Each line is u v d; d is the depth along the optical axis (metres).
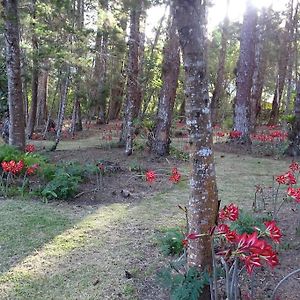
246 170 7.87
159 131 8.93
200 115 2.41
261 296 2.80
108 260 3.49
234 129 11.26
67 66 9.40
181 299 2.38
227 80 23.23
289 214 4.73
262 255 1.90
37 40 9.51
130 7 8.18
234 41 22.50
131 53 8.95
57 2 8.26
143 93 13.93
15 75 6.93
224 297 2.56
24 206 5.04
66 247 3.77
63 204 5.21
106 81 15.87
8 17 6.67
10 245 3.77
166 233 3.94
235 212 2.96
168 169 7.58
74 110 14.87
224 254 2.10
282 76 20.14
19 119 7.05
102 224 4.45
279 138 11.15
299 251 3.59
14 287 2.99
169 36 8.47
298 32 19.80
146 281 3.09
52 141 13.27
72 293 2.92
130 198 5.64
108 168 7.21
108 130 16.80
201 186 2.46
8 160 6.26
